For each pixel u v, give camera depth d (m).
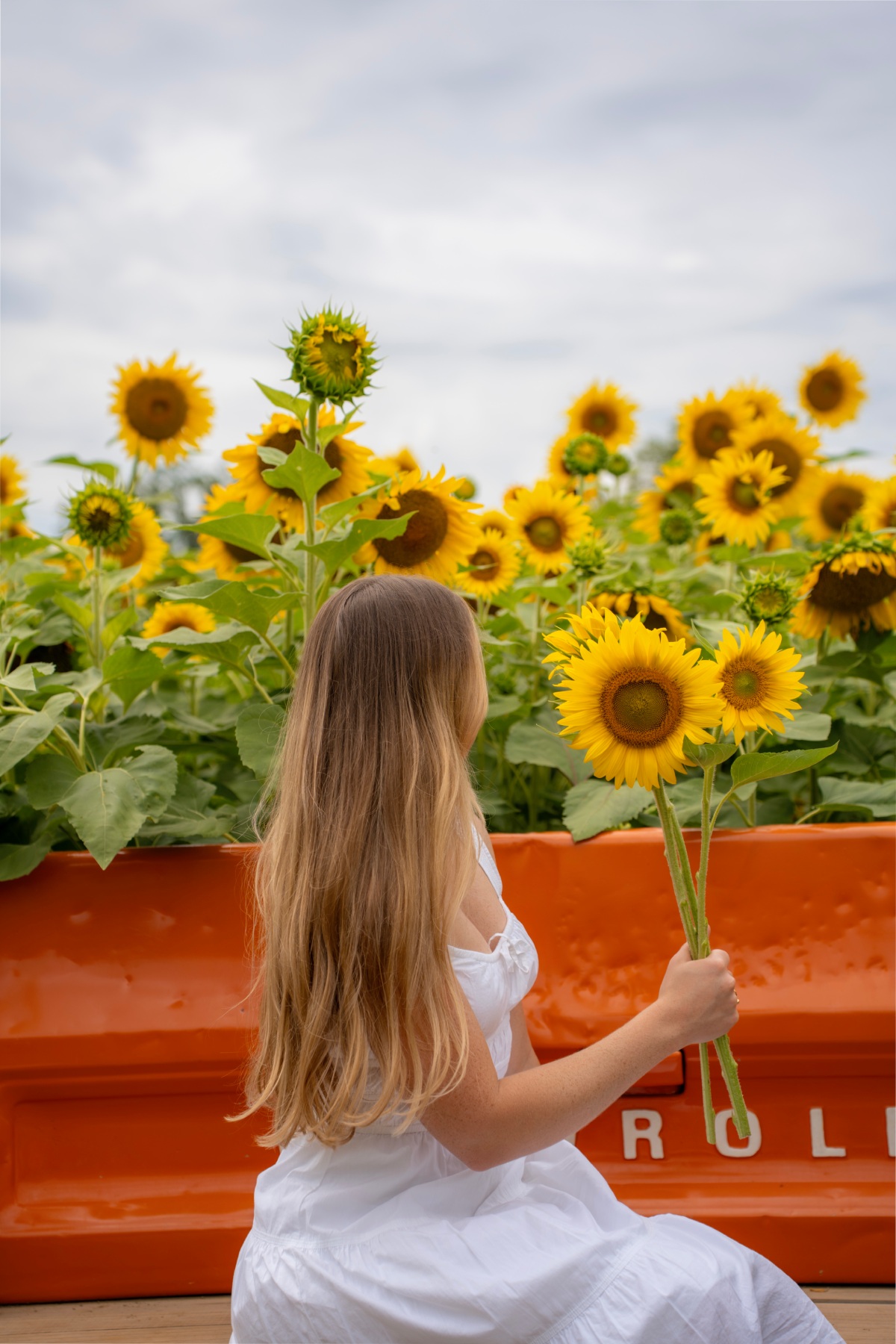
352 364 2.25
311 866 1.46
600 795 2.23
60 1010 2.03
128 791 2.02
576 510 3.17
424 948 1.39
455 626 1.57
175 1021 2.02
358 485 2.72
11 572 3.04
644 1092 2.07
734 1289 1.38
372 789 1.46
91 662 2.95
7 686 2.13
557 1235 1.41
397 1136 1.46
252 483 2.72
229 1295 2.05
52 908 2.10
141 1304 2.04
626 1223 1.57
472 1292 1.33
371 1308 1.36
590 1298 1.34
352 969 1.40
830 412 4.34
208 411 3.46
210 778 2.71
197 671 2.90
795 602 2.26
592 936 2.10
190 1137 2.08
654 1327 1.32
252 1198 2.06
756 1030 2.02
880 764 2.69
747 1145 2.07
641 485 6.19
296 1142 1.54
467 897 1.63
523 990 1.59
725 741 1.62
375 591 1.58
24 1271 2.03
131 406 3.40
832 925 2.07
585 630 1.55
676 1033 1.49
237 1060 2.04
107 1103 2.07
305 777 1.50
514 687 2.95
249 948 2.08
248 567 2.96
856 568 2.55
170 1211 2.04
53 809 2.28
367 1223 1.44
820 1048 2.04
